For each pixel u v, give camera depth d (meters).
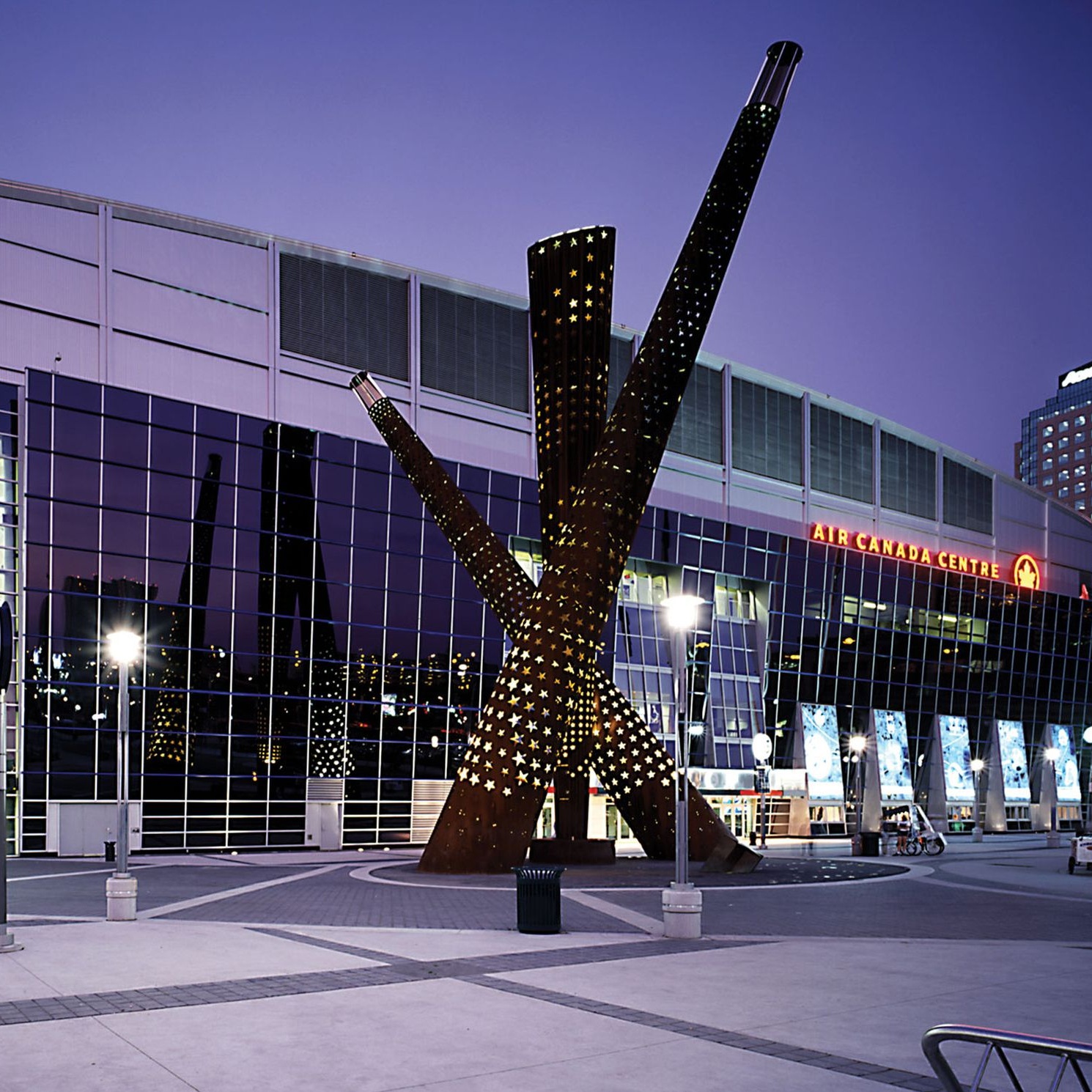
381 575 50.44
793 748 67.25
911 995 11.93
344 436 50.06
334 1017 10.38
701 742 62.78
